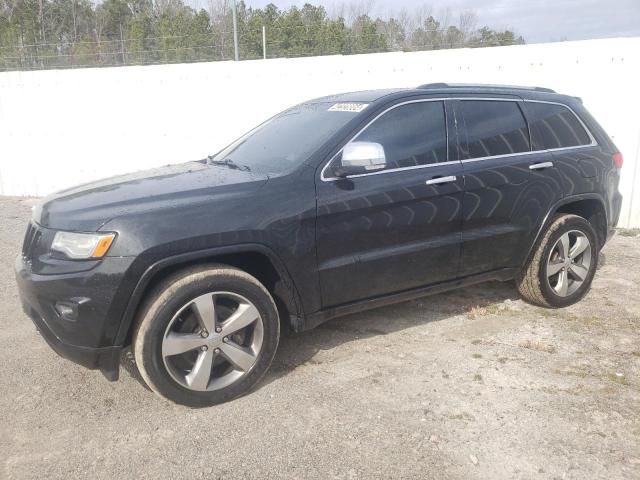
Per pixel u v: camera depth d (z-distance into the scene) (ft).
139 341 10.19
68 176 36.11
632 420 10.31
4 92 35.70
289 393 11.46
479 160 13.75
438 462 9.25
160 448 9.76
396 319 15.12
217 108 31.83
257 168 12.64
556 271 15.34
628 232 23.91
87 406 11.11
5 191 37.83
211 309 10.62
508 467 9.11
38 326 10.67
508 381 11.76
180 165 14.82
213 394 10.89
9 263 21.06
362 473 9.04
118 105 33.86
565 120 15.76
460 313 15.48
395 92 13.39
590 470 9.00
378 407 10.88
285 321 12.63
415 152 12.96
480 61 25.96
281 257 11.19
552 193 14.84
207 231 10.42
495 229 14.06
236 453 9.58
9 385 11.93
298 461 9.35
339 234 11.84
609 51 23.41
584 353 12.98
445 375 12.07
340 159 12.03
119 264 9.84
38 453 9.68
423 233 12.91
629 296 16.57
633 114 23.48
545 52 24.66
